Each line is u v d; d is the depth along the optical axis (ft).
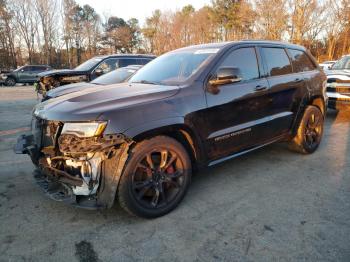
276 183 12.67
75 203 9.18
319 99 16.56
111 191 9.05
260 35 124.06
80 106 9.42
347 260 7.89
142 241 8.87
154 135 9.78
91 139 8.77
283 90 13.97
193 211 10.50
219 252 8.33
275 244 8.61
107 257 8.22
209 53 12.28
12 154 16.67
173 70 12.57
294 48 15.66
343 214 10.10
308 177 13.23
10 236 9.15
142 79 13.03
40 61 157.28
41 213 10.45
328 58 132.57
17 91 58.49
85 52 190.19
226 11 164.76
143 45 208.85
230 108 11.68
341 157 15.70
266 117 13.34
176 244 8.71
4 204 11.07
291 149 16.14
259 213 10.28
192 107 10.50
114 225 9.71
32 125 11.29
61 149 9.14
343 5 122.31
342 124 23.50
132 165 9.29
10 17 147.02
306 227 9.38
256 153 16.48
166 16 182.60
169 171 10.41
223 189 12.19
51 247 8.65
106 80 23.79
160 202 10.19
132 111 9.25
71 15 176.14
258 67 13.21
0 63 144.46
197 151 10.93
